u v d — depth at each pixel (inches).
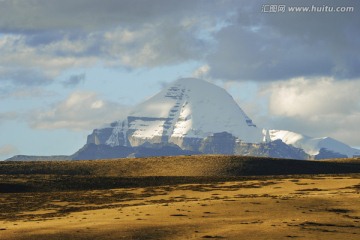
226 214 5334.6
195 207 5767.7
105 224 4800.7
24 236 4303.6
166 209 5718.5
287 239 4170.8
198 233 4382.4
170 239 4190.5
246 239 4165.8
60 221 5216.5
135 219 5093.5
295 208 5639.8
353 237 4288.9
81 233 4407.0
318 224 4771.2
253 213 5378.9
